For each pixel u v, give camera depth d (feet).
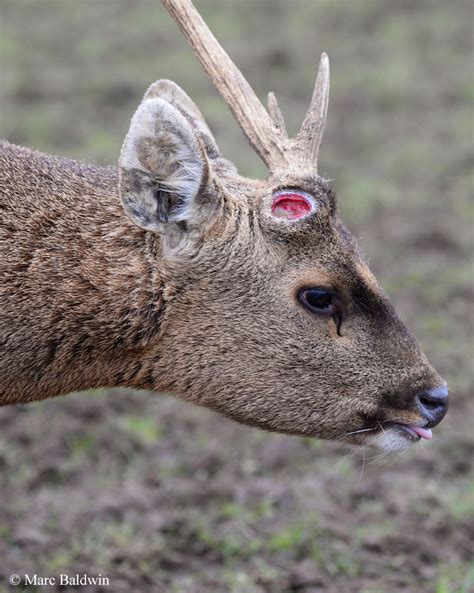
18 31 123.34
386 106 105.81
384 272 73.97
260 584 45.27
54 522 48.67
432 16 128.36
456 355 63.72
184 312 36.14
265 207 35.88
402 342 36.68
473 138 97.86
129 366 36.94
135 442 55.57
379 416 36.83
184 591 44.83
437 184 89.25
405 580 45.65
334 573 46.14
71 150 91.45
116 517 49.37
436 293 70.79
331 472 53.26
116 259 36.14
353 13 130.11
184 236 35.55
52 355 36.37
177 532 48.44
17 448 54.90
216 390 36.73
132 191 34.63
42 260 36.17
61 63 114.32
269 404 36.65
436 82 110.73
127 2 134.62
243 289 35.88
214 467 53.78
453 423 57.98
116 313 36.04
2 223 36.42
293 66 114.21
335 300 36.09
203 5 133.08
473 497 51.31
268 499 50.72
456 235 79.61
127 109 102.94
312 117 38.42
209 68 39.27
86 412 58.13
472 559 47.24
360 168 92.27
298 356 36.19
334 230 35.99
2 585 44.34
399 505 50.55
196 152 34.55
